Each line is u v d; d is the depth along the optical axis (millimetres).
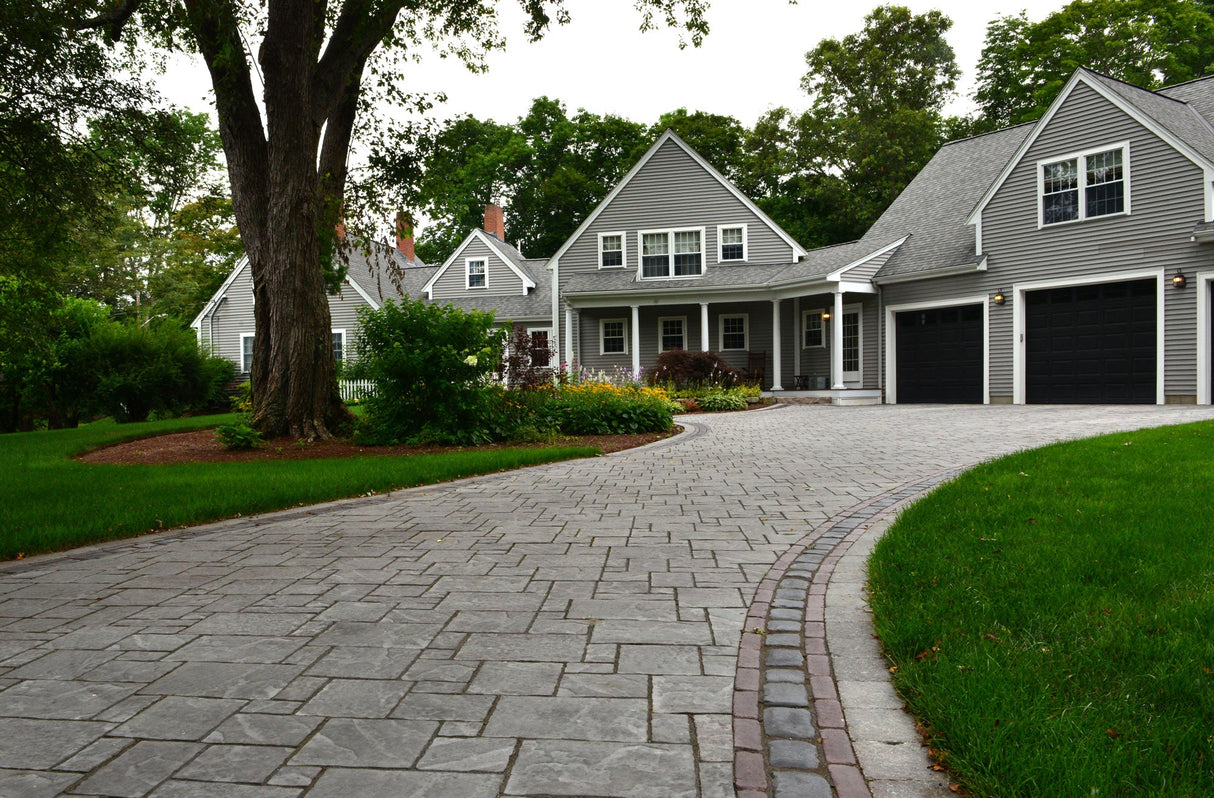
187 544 5023
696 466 8477
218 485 7133
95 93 9844
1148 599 3070
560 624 3275
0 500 6520
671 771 2045
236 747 2207
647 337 25156
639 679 2672
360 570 4254
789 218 35688
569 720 2359
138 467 9109
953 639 2754
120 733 2307
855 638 3037
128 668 2840
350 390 26406
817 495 6434
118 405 22375
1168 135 14812
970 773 1920
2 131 9391
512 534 5125
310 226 11445
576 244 24938
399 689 2611
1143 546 3812
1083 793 1779
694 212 23969
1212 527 4109
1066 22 29797
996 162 21828
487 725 2332
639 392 15164
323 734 2283
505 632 3186
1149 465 6164
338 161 12578
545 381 13875
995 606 3082
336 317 28656
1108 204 15961
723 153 38250
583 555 4504
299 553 4707
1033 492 5367
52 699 2564
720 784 1977
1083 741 1982
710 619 3309
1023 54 31766
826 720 2328
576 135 43562
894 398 20406
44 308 17047
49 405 23203
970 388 18688
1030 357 17453
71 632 3270
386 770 2064
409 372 10805
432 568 4266
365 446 10961
